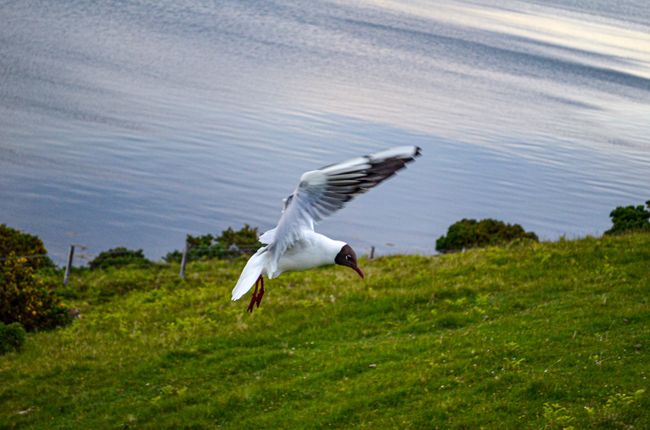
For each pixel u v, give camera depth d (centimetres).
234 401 1934
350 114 10256
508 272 2722
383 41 16988
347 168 727
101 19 14400
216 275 3459
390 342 2164
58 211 5856
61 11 14325
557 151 9681
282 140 8662
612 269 2561
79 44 12025
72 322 2841
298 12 19175
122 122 8450
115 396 2091
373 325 2378
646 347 1814
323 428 1734
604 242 2897
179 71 11569
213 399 1973
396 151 711
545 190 7950
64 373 2258
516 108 12188
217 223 6147
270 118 9569
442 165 8475
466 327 2228
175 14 16350
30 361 2400
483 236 3962
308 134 9031
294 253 802
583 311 2122
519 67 16075
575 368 1752
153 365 2222
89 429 1920
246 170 7488
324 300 2647
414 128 9919
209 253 3991
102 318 2845
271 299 2748
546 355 1845
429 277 2789
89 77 10169
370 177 721
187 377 2133
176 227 5941
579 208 7456
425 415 1675
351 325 2392
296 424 1770
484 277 2669
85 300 3144
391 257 3462
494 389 1725
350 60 14388
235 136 8606
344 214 6650
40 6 14362
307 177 740
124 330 2641
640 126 11962
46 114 8194
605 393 1625
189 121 8969
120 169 7019
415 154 705
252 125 9150
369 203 7006
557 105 12888
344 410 1780
